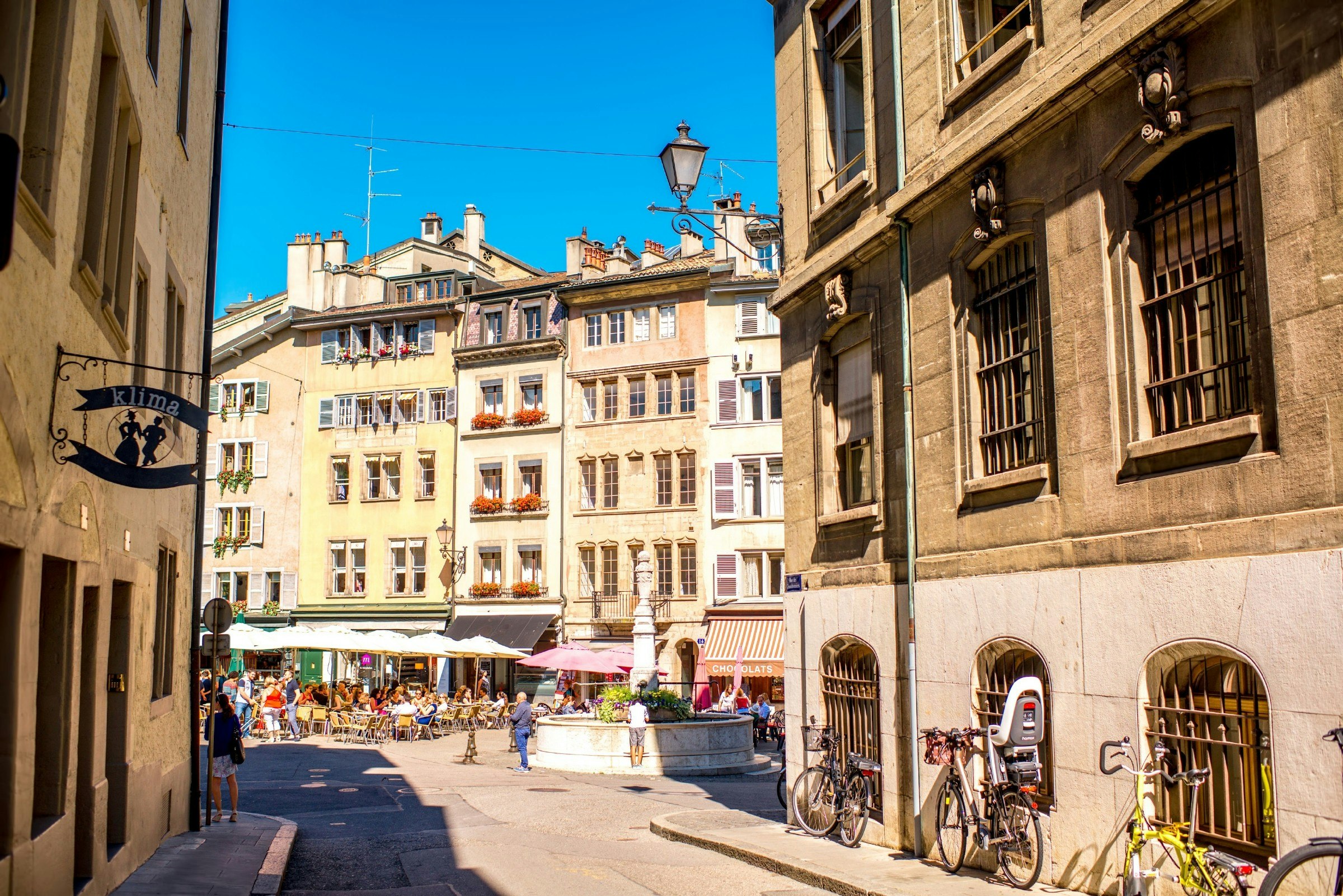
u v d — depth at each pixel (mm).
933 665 13086
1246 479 8938
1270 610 8602
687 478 48031
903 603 13883
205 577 56812
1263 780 8891
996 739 11094
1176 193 10086
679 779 27219
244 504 56656
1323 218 8297
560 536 50000
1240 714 9039
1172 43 9664
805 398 16922
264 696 41219
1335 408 8180
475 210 63156
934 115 13695
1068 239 11148
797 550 16969
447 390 53781
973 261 12750
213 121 19078
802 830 15594
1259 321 8898
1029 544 11508
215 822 17891
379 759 30844
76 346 9641
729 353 47719
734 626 45344
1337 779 8008
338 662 53875
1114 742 9414
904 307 14094
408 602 53000
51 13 8703
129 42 11617
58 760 9695
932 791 13023
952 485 12969
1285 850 8406
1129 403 10273
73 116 9250
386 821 18828
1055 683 10977
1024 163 11875
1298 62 8523
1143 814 9469
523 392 52250
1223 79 9211
